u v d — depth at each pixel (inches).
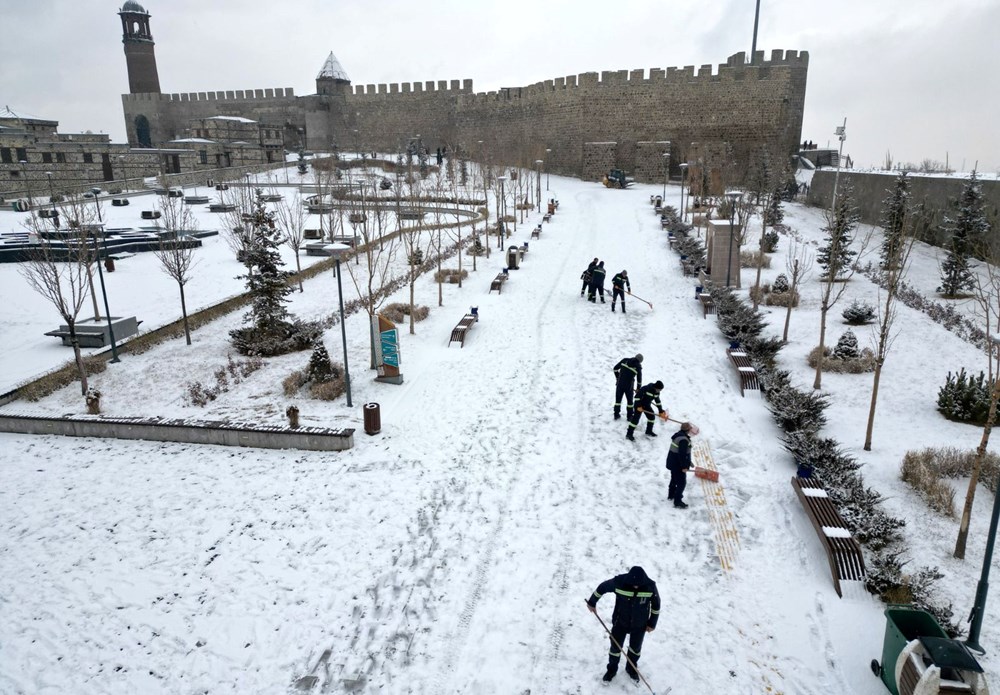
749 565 326.0
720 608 296.5
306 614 303.7
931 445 442.6
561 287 941.2
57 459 482.3
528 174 2020.2
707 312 775.1
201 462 466.3
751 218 1460.4
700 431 474.3
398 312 815.1
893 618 249.1
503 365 633.0
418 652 277.7
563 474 421.4
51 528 388.5
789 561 327.6
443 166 2544.3
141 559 353.1
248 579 331.0
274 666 274.2
